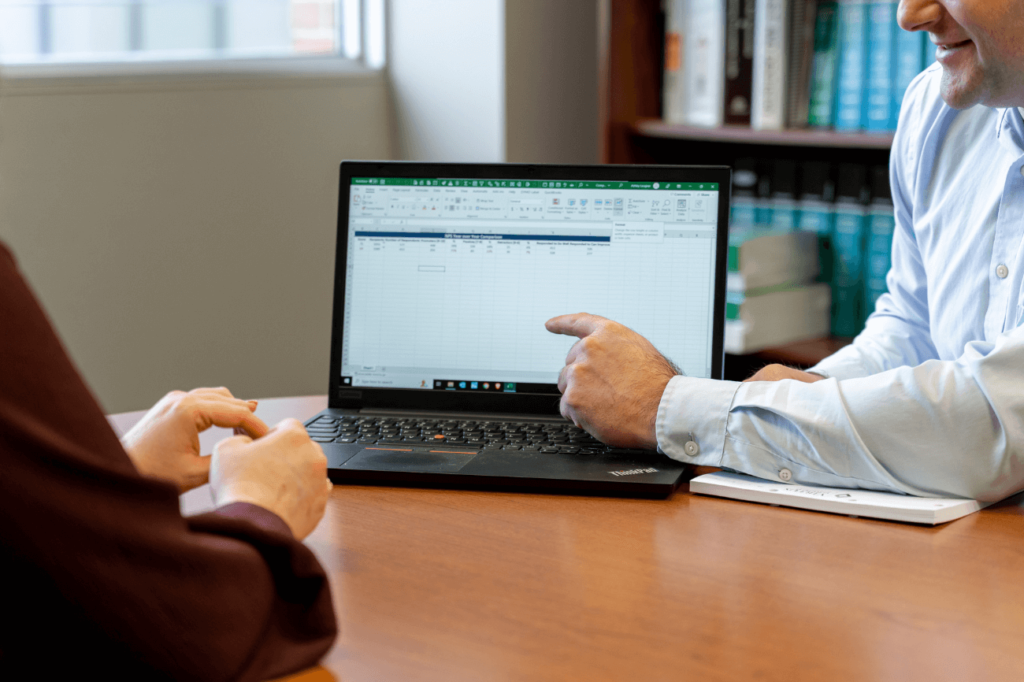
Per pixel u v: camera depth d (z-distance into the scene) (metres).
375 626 0.73
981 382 0.97
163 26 2.53
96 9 2.42
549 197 1.21
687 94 2.43
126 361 2.45
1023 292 1.19
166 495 0.59
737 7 2.29
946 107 1.35
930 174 1.38
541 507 0.98
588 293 1.20
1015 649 0.68
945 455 0.97
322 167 2.74
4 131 2.19
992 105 1.16
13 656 0.56
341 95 2.75
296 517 0.77
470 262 1.22
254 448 0.79
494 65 2.59
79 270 2.35
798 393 1.03
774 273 2.33
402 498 1.00
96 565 0.54
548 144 2.72
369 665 0.67
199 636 0.58
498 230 1.21
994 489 0.97
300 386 2.77
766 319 2.32
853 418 0.99
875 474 0.98
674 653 0.68
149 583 0.56
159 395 2.51
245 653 0.60
